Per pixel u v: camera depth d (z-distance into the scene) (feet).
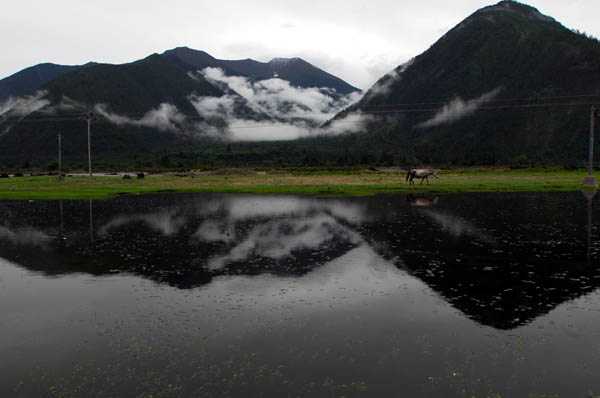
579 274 36.45
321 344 23.49
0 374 20.76
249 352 22.62
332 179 177.88
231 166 431.84
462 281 34.68
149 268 38.96
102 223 64.75
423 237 52.47
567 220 65.10
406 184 139.23
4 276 36.94
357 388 19.26
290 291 32.37
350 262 40.70
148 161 494.18
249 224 62.95
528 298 30.60
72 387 19.57
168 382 19.84
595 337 24.36
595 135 541.34
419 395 18.79
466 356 22.20
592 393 19.03
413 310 28.43
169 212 76.95
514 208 79.66
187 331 25.22
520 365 21.33
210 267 39.19
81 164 536.01
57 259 42.50
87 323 26.53
